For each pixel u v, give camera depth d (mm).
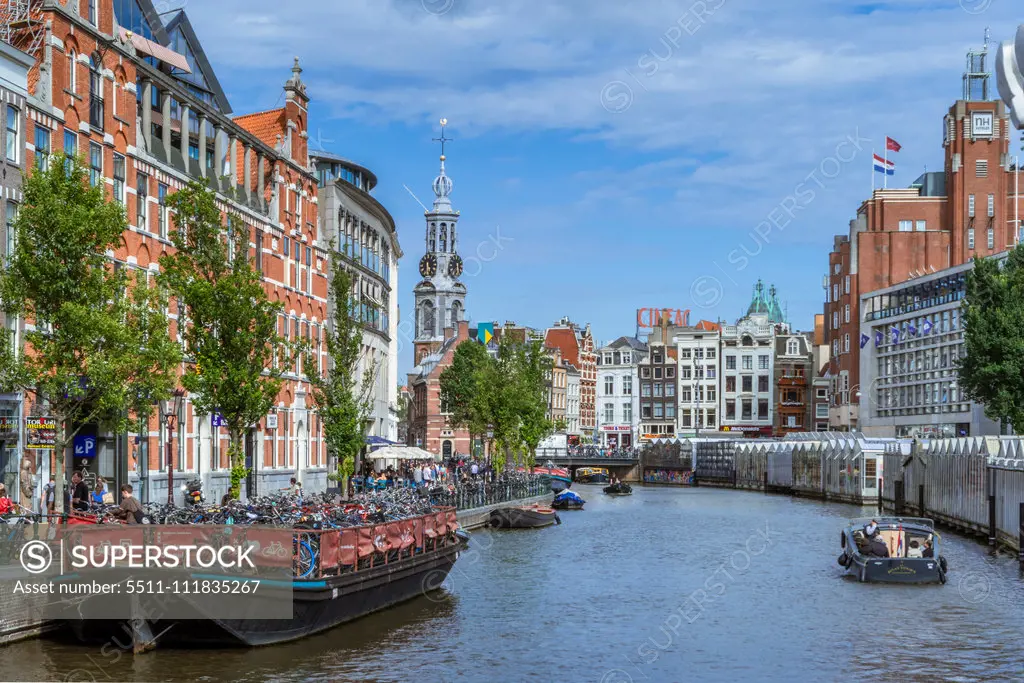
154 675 26969
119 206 33000
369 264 82250
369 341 82188
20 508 33250
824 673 30062
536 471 106875
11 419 37031
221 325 40469
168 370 34156
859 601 41062
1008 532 55406
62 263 31703
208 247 41188
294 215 64500
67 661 27688
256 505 32469
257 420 41219
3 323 36688
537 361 107312
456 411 115875
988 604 40312
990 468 58719
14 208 37500
